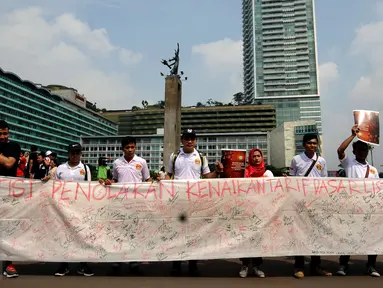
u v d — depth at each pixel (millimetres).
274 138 102375
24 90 108750
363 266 5941
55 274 5145
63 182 5406
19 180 5309
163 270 5566
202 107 137125
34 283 4680
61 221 5238
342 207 5402
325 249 5230
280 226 5297
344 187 5480
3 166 5238
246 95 162625
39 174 8938
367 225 5355
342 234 5309
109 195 5375
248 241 5215
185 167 5750
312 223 5340
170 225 5297
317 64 147500
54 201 5285
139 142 113500
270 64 149875
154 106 157000
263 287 4559
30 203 5262
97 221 5277
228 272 5441
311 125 91562
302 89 146000
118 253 5152
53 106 123750
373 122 5812
